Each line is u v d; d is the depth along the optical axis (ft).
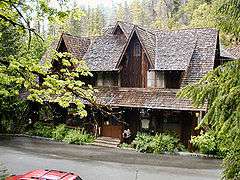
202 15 161.99
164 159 78.07
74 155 82.38
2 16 27.94
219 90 26.30
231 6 26.63
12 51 78.43
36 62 28.27
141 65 92.22
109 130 96.84
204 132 82.23
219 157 78.43
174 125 87.45
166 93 88.07
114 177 64.95
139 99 89.56
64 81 27.73
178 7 212.02
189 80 85.81
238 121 24.12
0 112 106.11
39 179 43.52
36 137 102.01
